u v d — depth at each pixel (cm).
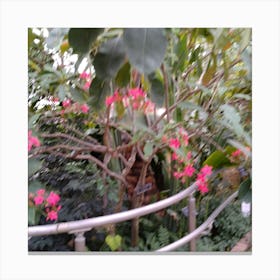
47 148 124
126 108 129
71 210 126
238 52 121
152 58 86
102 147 128
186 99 131
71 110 128
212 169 133
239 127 117
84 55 102
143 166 133
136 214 124
